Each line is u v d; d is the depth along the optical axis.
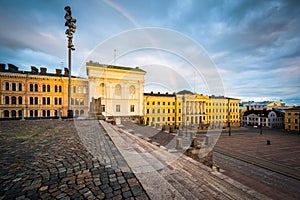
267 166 14.84
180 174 3.56
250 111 61.03
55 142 4.94
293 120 45.09
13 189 2.27
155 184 2.46
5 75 27.56
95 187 2.37
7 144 4.67
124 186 2.42
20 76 28.55
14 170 2.91
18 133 6.32
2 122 9.96
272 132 41.72
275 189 10.48
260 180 11.81
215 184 3.60
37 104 29.66
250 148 22.88
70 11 10.91
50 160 3.43
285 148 23.25
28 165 3.15
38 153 3.88
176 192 2.32
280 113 56.03
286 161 16.67
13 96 28.17
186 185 3.00
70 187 2.36
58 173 2.82
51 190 2.27
